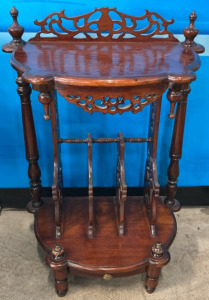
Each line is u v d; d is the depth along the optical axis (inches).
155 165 46.6
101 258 44.2
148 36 44.0
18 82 41.7
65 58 38.0
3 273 49.9
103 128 55.6
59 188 48.4
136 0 47.3
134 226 49.8
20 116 54.2
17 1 46.4
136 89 34.5
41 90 33.5
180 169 60.7
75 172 60.0
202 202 63.2
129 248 45.9
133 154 58.6
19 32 41.3
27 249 54.0
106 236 47.8
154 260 43.6
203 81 51.9
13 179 60.1
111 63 36.6
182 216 61.2
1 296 46.6
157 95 35.5
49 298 46.8
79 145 56.9
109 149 57.6
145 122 55.2
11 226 58.4
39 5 47.0
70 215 51.8
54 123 43.3
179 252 53.7
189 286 48.6
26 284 48.5
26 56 38.4
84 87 33.9
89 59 37.8
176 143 49.4
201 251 54.0
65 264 43.1
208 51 49.6
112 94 34.5
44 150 57.5
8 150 57.2
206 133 56.9
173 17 48.9
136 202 54.9
